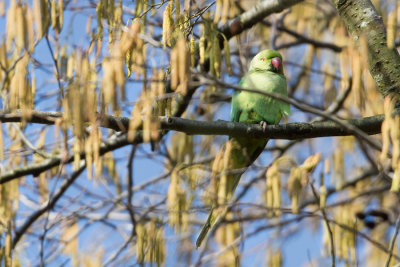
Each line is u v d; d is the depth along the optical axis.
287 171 8.08
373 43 6.92
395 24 5.90
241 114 9.86
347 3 7.25
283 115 9.90
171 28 6.98
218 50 7.22
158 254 8.54
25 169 9.68
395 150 5.36
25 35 6.79
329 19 12.48
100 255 10.38
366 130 7.00
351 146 11.72
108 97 5.77
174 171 8.38
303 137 7.29
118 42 6.57
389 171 9.72
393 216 11.40
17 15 6.77
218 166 7.81
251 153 9.39
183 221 8.53
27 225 10.35
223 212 8.76
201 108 11.57
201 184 8.87
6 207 9.60
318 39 12.72
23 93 6.57
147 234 9.03
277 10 9.72
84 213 10.51
